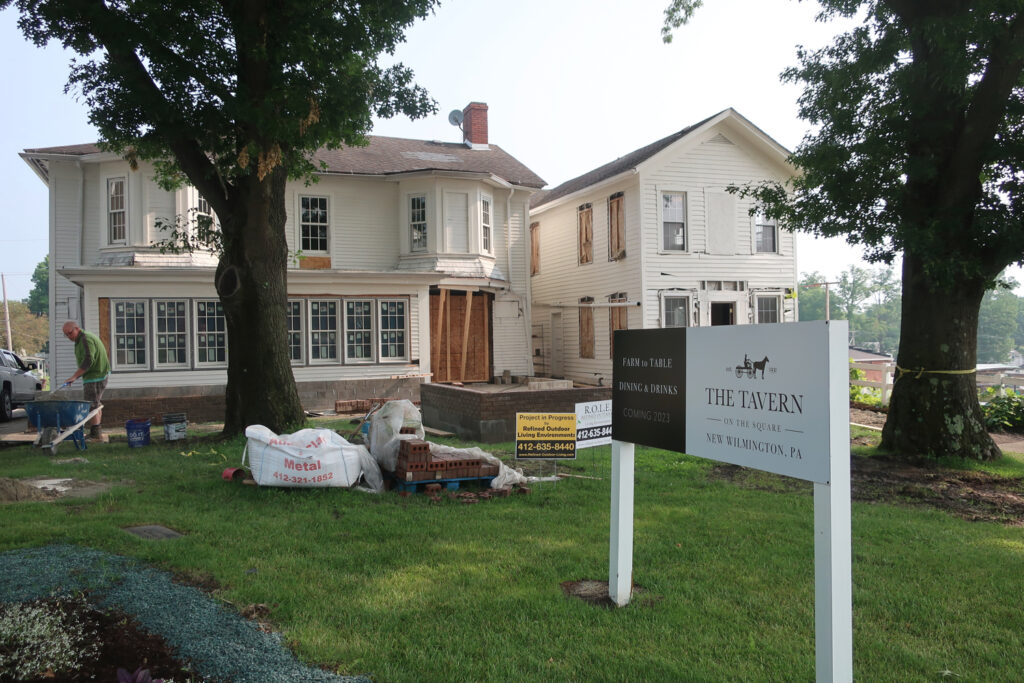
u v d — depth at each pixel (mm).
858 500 8016
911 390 10805
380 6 10734
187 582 4648
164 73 9805
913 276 10891
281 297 11852
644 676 3521
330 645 3713
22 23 9562
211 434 12844
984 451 10391
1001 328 88375
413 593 4547
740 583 4902
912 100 10172
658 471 9422
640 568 5215
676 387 4059
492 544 5672
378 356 18750
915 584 4969
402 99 11992
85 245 19062
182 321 17156
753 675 3547
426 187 20750
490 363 21656
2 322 62688
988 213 10156
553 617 4203
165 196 18297
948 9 9891
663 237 19656
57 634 3660
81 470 9070
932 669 3678
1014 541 6227
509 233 22438
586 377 22422
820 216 11367
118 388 16484
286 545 5570
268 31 10094
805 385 3203
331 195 20609
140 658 3537
